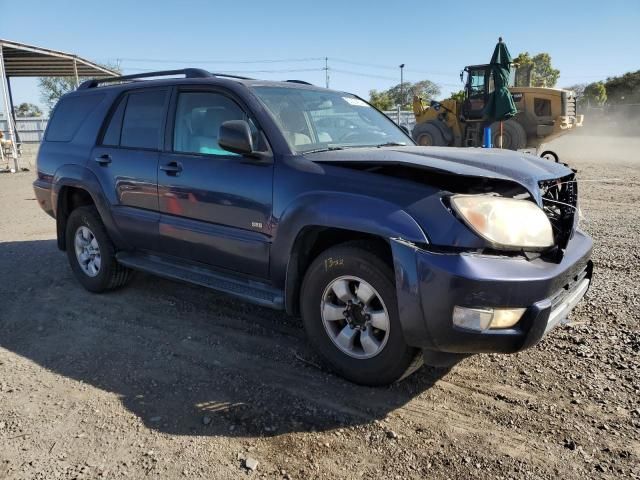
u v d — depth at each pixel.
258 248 3.50
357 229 2.94
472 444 2.67
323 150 3.56
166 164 4.07
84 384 3.30
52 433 2.78
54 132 5.36
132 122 4.53
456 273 2.63
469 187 2.97
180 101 4.16
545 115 16.80
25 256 6.42
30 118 32.12
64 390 3.22
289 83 4.27
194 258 4.04
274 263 3.44
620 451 2.58
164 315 4.42
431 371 3.41
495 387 3.20
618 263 5.55
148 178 4.21
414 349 2.98
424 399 3.09
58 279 5.47
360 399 3.09
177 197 3.99
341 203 3.04
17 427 2.83
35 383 3.31
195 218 3.90
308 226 3.19
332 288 3.23
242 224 3.58
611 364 3.41
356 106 4.53
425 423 2.85
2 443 2.70
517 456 2.57
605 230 7.20
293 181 3.30
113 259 4.80
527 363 3.47
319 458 2.57
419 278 2.73
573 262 3.02
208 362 3.57
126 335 4.04
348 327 3.22
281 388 3.22
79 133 5.01
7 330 4.16
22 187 13.27
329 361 3.32
